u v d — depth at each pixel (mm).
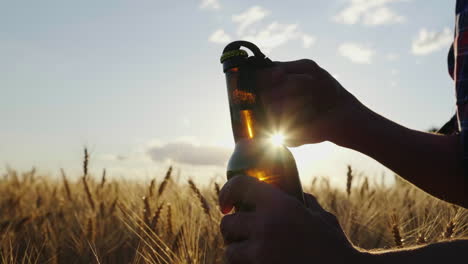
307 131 625
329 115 620
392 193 1668
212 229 1139
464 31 482
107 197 1581
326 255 338
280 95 579
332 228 355
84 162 1486
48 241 1215
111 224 1390
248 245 345
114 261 1132
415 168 610
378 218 1386
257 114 485
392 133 615
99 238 1245
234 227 355
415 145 606
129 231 1302
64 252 1166
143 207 1234
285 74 581
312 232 341
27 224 1334
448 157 594
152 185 1276
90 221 1221
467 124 456
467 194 599
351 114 618
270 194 354
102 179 1564
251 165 453
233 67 489
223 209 375
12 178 2041
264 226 342
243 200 365
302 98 583
